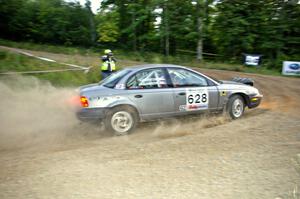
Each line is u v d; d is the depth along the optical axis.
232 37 31.64
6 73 11.65
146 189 3.70
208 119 7.13
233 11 31.72
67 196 3.56
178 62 27.28
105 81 6.69
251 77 17.95
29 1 41.75
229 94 7.13
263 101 9.81
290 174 4.07
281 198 3.44
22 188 3.77
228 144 5.32
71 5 42.75
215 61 31.88
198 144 5.37
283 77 19.44
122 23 41.16
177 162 4.54
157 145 5.40
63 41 42.38
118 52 36.38
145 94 6.36
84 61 19.56
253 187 3.71
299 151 4.91
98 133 6.45
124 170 4.29
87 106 6.12
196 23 32.81
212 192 3.60
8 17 39.84
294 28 30.58
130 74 6.44
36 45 34.34
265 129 6.21
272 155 4.76
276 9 31.36
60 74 12.43
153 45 40.72
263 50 32.00
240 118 7.32
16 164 4.61
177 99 6.61
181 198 3.47
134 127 6.37
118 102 6.17
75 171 4.29
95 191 3.67
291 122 6.75
